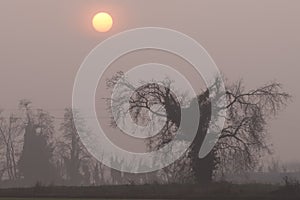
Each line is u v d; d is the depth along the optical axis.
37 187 61.66
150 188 60.78
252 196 52.38
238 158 73.44
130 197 54.53
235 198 52.22
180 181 73.00
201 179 72.38
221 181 66.75
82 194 57.25
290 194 51.66
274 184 62.09
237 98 74.56
